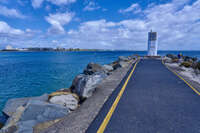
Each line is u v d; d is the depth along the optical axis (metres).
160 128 3.28
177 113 4.08
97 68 15.28
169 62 22.67
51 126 3.79
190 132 3.13
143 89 6.73
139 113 4.09
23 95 11.86
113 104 4.81
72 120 3.80
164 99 5.29
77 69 27.22
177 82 8.24
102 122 3.57
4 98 11.12
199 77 11.12
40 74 22.05
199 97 5.51
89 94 6.56
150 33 35.34
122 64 18.17
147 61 24.83
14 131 3.73
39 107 4.75
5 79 18.48
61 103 5.75
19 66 34.19
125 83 8.07
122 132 3.12
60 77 19.36
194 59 26.86
